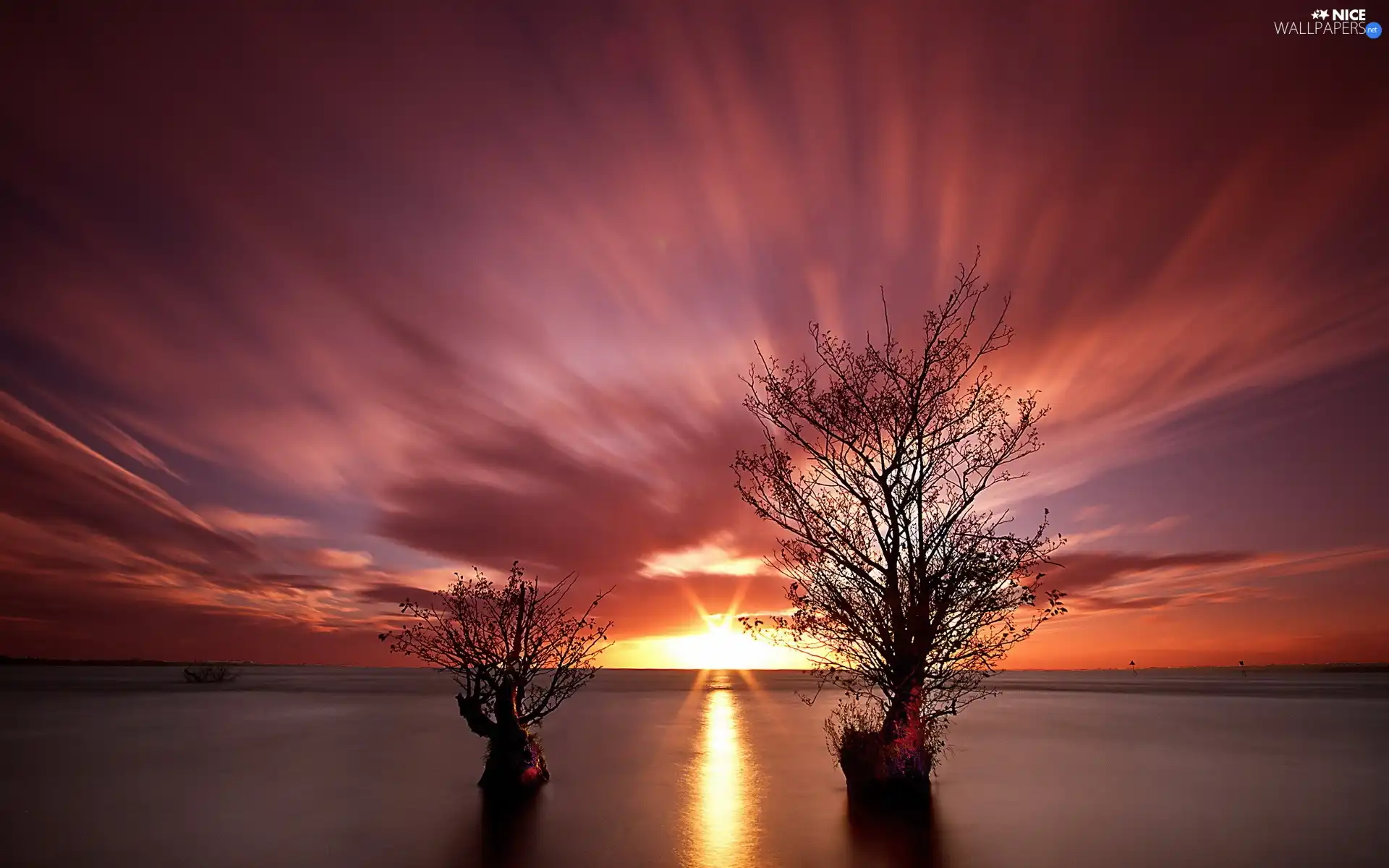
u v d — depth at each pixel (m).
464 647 20.58
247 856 14.24
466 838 15.58
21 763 28.09
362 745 34.19
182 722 47.69
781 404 19.95
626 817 17.64
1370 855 14.03
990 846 14.71
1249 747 33.62
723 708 68.81
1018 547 17.92
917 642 18.08
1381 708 65.56
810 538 19.05
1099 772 25.31
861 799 18.92
